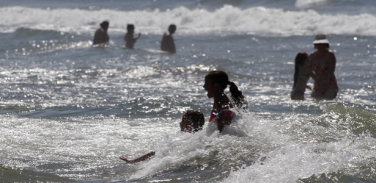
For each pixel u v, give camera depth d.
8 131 31.55
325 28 110.81
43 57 76.81
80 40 94.88
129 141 29.53
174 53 81.44
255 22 119.06
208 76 25.69
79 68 65.81
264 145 25.09
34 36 98.88
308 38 99.06
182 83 56.38
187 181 21.69
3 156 26.17
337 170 21.73
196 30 116.50
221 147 24.72
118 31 117.50
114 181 22.44
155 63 70.81
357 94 50.94
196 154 24.38
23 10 146.50
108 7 153.50
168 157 24.53
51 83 54.50
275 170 21.84
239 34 105.81
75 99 46.03
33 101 44.97
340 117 34.12
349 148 25.03
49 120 35.41
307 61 47.00
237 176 21.52
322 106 40.75
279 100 46.19
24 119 35.59
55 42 91.56
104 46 85.19
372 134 30.44
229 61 72.81
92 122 34.94
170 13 131.75
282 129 29.92
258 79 60.94
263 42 95.56
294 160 23.02
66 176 23.42
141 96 47.28
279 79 60.84
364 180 20.91
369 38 96.50
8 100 45.31
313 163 22.58
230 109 25.69
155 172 23.28
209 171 22.59
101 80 57.25
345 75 62.66
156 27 127.06
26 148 27.91
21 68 65.31
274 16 118.94
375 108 41.50
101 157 26.56
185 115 27.02
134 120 35.56
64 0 166.62
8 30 115.94
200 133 25.86
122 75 60.88
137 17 132.62
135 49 83.62
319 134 29.62
